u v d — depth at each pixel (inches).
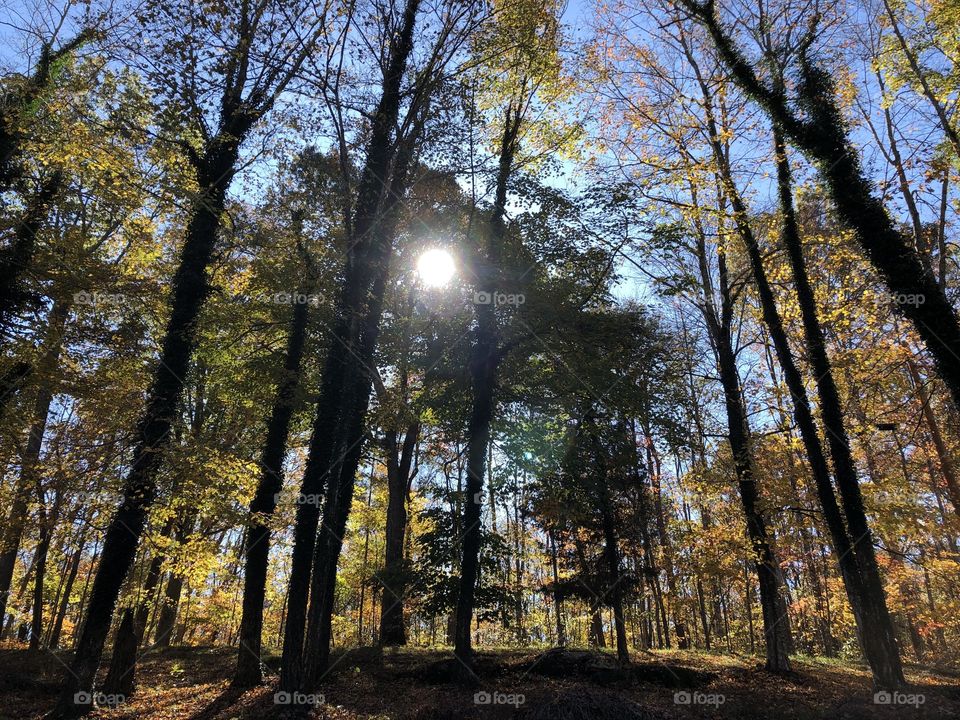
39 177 544.4
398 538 856.9
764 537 626.2
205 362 713.0
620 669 585.6
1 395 539.5
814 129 517.3
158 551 535.5
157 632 1085.8
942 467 756.0
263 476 604.1
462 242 652.7
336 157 636.7
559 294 613.6
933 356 454.9
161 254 691.4
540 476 705.6
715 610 1491.1
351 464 604.7
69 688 426.3
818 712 431.5
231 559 653.3
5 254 507.8
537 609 1286.9
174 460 507.2
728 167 641.0
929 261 560.1
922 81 588.7
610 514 685.3
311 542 475.2
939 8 560.4
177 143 528.4
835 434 562.3
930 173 491.2
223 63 508.1
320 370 717.9
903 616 1082.7
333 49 536.1
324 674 544.4
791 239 606.2
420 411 773.3
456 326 747.4
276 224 693.9
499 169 650.8
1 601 736.3
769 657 607.8
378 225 559.8
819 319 652.1
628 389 658.8
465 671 541.6
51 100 504.7
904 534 620.1
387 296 823.7
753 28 566.9
